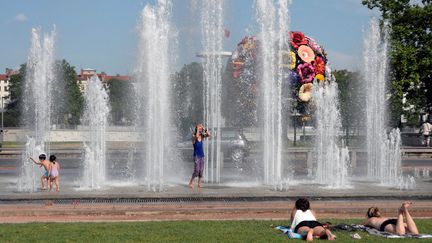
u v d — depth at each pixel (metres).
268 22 22.47
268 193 14.73
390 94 41.34
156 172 20.14
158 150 20.39
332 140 25.52
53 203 13.40
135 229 9.66
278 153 21.14
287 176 20.42
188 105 39.97
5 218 11.28
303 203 9.42
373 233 9.36
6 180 18.36
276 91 21.94
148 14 20.80
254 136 39.34
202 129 16.14
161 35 20.73
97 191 14.89
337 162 19.70
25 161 20.73
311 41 43.69
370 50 32.28
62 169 23.31
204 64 24.52
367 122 32.12
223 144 27.25
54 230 9.53
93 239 8.73
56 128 64.94
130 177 19.78
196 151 15.98
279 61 22.20
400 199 14.31
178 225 10.12
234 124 39.78
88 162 17.52
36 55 33.31
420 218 11.15
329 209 12.16
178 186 16.47
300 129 62.91
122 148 43.88
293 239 8.84
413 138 53.47
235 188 15.89
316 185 17.23
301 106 44.56
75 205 12.82
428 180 19.23
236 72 37.16
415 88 40.53
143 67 21.72
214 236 9.02
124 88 89.38
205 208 12.27
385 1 40.31
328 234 8.82
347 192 14.96
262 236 9.05
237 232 9.40
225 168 23.69
